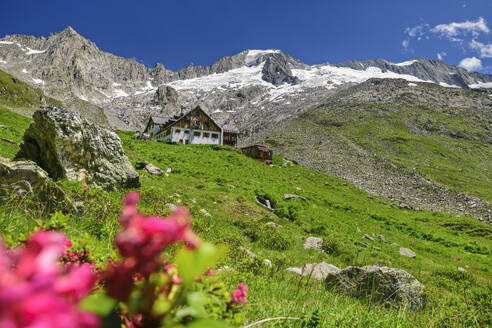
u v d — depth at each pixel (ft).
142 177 75.31
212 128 236.22
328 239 63.00
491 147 429.38
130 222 2.43
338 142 344.69
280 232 59.00
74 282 1.44
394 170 257.14
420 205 179.83
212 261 2.42
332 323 11.48
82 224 23.35
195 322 2.70
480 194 253.24
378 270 25.48
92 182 46.06
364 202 156.97
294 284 21.12
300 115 558.56
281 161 203.72
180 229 2.43
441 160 367.45
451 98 603.67
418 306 22.54
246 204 83.51
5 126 84.89
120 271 2.35
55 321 1.09
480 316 16.12
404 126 475.31
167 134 233.96
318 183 173.68
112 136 52.11
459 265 76.69
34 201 22.61
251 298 13.11
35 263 1.33
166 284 3.01
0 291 1.04
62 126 43.06
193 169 113.29
